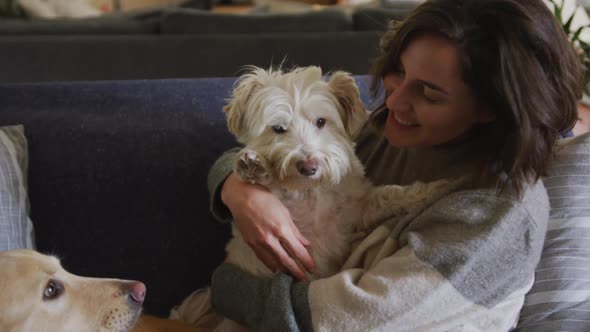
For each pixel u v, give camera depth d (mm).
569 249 1241
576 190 1273
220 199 1296
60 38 2793
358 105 1278
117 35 2945
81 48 2779
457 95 951
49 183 1543
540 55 903
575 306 1213
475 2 921
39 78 2807
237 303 1144
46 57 2779
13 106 1603
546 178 1289
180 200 1584
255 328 1078
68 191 1547
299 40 2723
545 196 1041
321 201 1230
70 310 1130
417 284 930
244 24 2930
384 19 2846
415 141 1074
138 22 3061
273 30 2926
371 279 971
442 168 1135
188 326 1383
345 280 982
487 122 1011
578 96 963
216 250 1617
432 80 948
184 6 5410
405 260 957
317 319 964
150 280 1592
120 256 1577
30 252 1168
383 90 1295
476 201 954
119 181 1559
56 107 1612
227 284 1188
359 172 1303
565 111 938
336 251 1217
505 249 932
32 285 1084
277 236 1101
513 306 1004
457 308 947
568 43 935
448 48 924
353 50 2689
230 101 1347
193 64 2777
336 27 2895
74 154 1553
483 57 911
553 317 1209
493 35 904
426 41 947
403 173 1254
